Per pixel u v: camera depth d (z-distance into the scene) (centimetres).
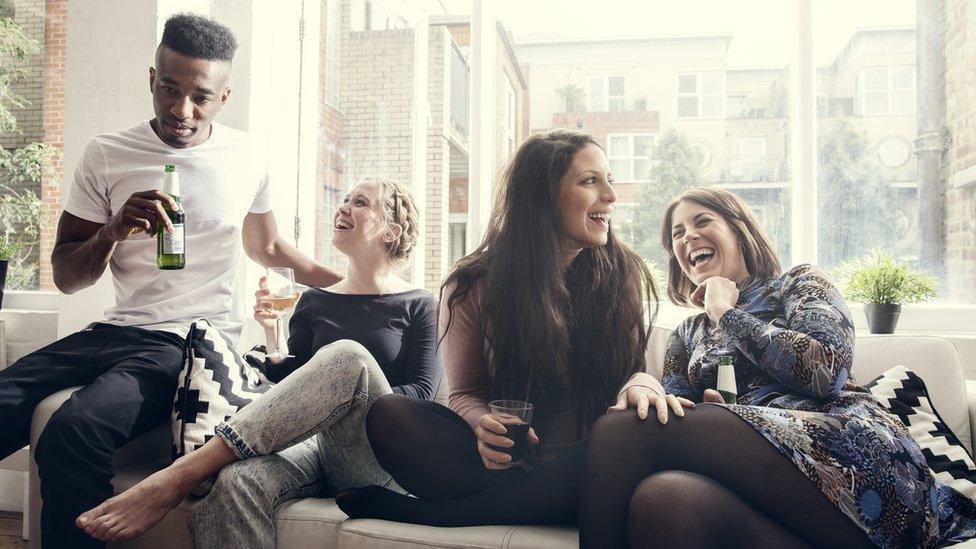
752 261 177
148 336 191
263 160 237
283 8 316
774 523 115
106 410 160
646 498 108
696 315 179
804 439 117
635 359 160
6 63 347
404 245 222
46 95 344
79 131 273
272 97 312
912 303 271
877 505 115
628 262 167
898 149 294
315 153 335
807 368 137
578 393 156
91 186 206
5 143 347
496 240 162
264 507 149
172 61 201
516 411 130
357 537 138
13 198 345
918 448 129
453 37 362
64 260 194
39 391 174
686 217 184
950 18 289
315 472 168
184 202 208
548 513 135
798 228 294
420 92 342
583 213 155
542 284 154
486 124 332
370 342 204
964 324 271
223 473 146
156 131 214
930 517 120
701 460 117
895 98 294
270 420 151
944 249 288
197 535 146
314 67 333
